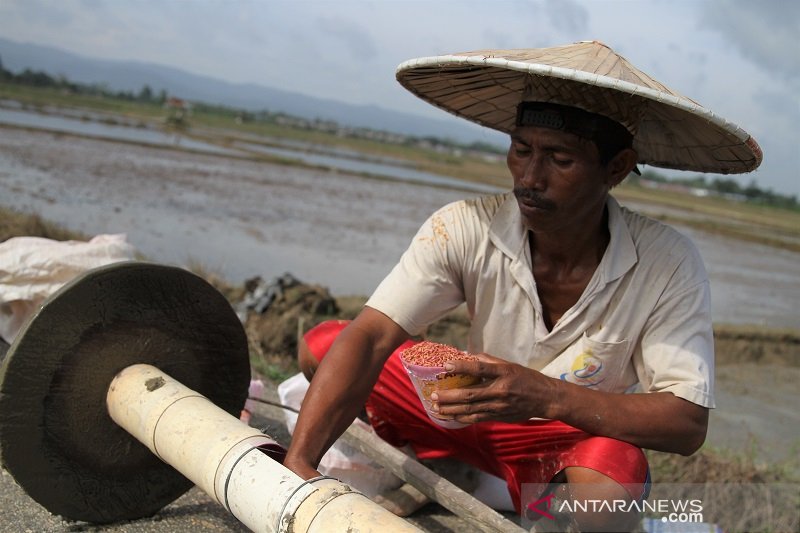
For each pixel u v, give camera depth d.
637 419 1.99
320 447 2.02
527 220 2.07
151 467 2.25
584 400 1.97
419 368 1.95
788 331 9.18
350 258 10.34
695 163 2.44
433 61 2.09
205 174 17.44
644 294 2.15
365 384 2.14
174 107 77.12
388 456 2.30
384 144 76.12
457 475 2.65
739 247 20.94
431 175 32.34
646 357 2.16
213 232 10.55
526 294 2.23
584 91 1.94
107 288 2.04
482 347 2.38
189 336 2.26
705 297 2.13
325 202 16.02
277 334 5.58
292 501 1.69
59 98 51.16
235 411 2.45
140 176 15.26
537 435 2.25
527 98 2.06
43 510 2.23
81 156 17.05
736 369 7.88
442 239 2.26
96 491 2.16
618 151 2.06
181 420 1.99
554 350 2.26
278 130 62.53
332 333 2.53
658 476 3.69
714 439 5.33
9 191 11.05
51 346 1.99
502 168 59.34
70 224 9.45
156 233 9.84
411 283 2.23
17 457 2.01
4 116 26.02
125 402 2.08
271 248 10.12
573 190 2.00
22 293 2.94
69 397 2.06
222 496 1.85
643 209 28.09
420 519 2.49
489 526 1.98
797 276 16.72
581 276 2.20
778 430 5.83
